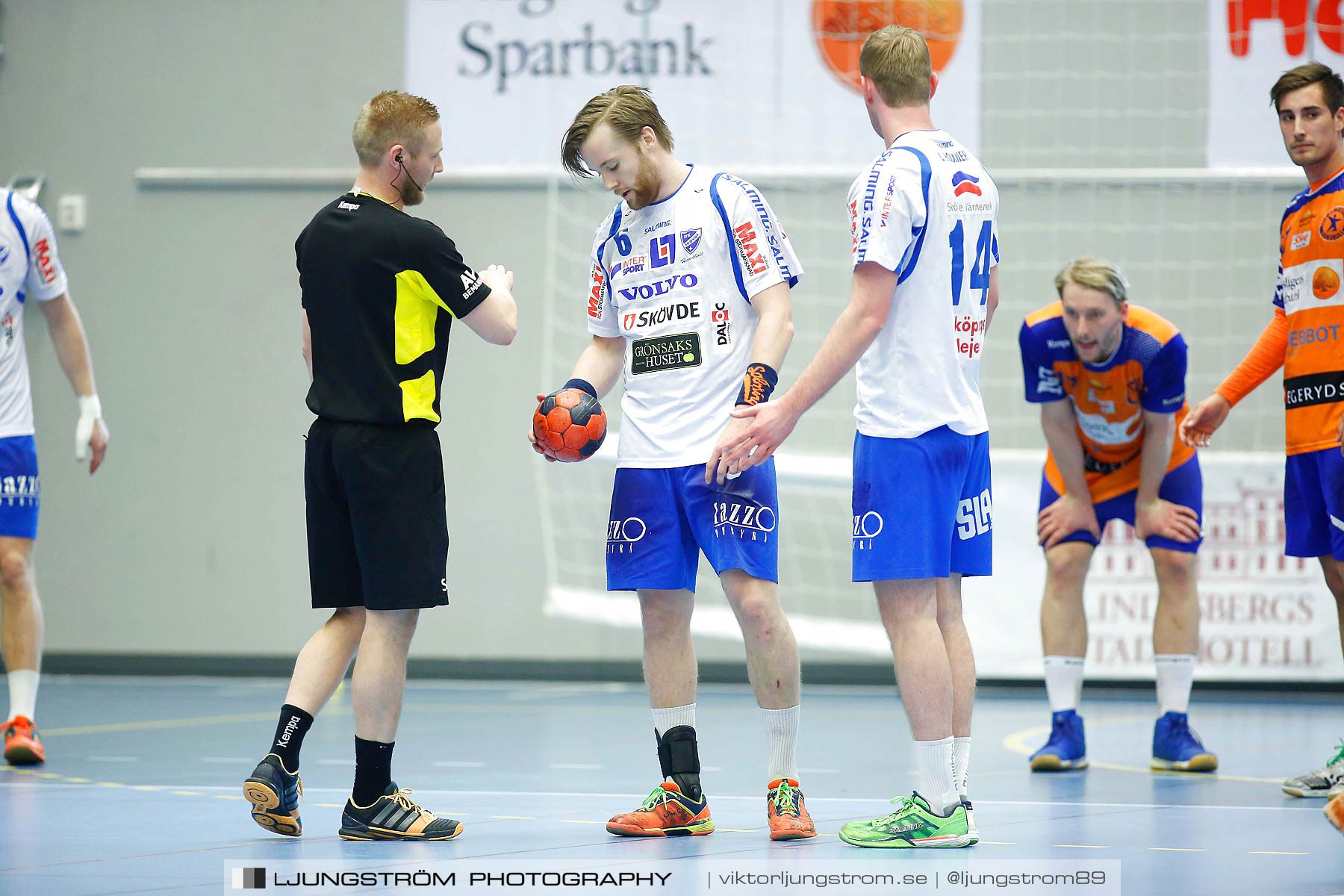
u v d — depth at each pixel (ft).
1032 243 102.94
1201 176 101.55
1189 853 35.58
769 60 104.58
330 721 77.05
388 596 37.27
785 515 102.83
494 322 38.99
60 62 111.04
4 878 31.37
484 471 106.73
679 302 38.73
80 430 61.31
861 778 54.75
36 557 109.60
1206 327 101.81
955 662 37.55
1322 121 48.44
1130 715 82.84
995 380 103.04
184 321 109.40
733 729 73.92
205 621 108.37
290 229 109.19
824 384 35.09
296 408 108.47
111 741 67.31
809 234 104.42
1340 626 51.08
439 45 107.55
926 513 35.50
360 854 34.68
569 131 39.06
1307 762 59.98
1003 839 37.83
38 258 59.16
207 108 109.70
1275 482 93.09
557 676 105.50
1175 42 101.71
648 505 38.68
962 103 103.30
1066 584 58.44
